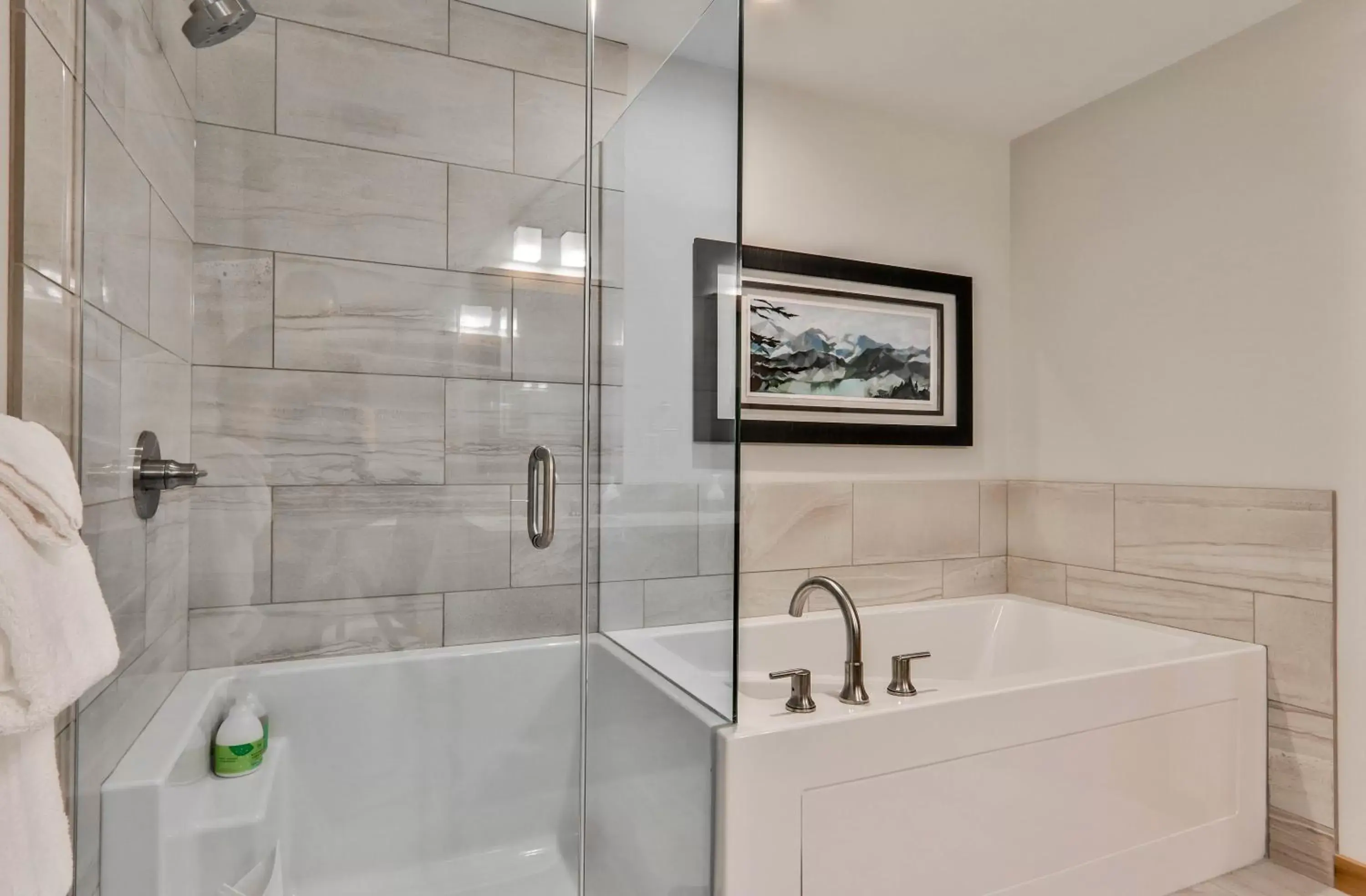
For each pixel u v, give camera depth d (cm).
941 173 300
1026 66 257
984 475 307
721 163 162
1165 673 203
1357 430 205
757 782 148
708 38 164
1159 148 259
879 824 161
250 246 168
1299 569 215
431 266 180
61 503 71
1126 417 267
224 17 159
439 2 181
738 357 157
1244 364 232
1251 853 217
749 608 260
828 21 232
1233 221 236
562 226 180
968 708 172
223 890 150
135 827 128
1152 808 199
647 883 160
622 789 166
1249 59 233
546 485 178
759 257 261
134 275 130
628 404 173
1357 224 206
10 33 96
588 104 179
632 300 173
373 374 176
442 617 175
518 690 176
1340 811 206
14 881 69
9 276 96
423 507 176
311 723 166
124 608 127
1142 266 263
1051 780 183
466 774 173
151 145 138
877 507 283
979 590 303
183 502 156
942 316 295
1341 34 210
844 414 275
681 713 158
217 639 162
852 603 178
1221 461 238
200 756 149
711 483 156
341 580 171
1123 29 235
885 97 279
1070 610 277
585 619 175
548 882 169
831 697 174
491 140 182
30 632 67
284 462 169
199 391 162
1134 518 261
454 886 167
